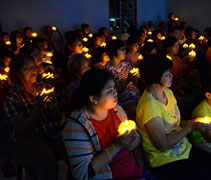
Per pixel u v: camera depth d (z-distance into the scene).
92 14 7.84
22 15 6.50
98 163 1.31
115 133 1.46
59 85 3.51
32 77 2.02
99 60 3.31
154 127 1.65
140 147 1.95
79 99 1.41
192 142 2.06
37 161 1.89
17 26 6.46
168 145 1.69
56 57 5.45
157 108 1.73
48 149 1.98
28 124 1.85
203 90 2.04
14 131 2.01
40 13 6.79
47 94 1.89
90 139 1.36
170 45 3.53
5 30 6.30
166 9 9.96
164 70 1.69
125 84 2.69
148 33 7.67
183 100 2.38
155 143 1.69
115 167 1.45
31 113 1.85
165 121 1.79
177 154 1.77
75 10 7.45
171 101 1.88
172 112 1.85
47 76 2.92
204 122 1.71
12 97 1.96
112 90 1.35
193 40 5.50
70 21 7.41
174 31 5.91
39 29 6.85
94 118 1.42
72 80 2.68
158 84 1.75
